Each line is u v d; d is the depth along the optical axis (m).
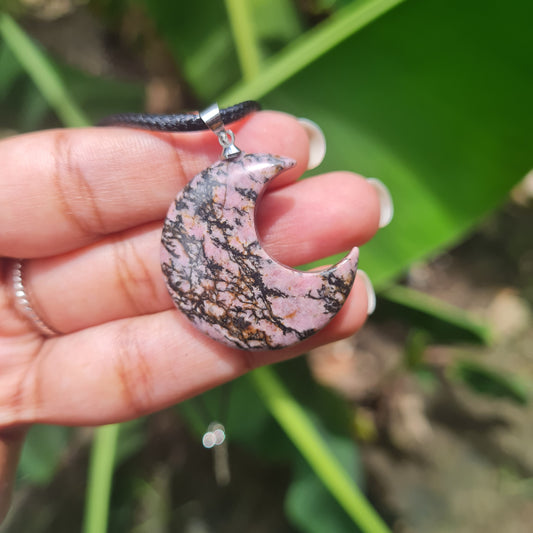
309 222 0.10
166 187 0.10
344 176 0.11
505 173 0.11
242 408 0.14
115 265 0.11
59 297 0.11
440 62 0.10
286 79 0.11
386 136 0.11
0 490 0.11
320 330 0.10
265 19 0.14
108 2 0.17
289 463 0.15
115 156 0.10
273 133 0.10
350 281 0.10
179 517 0.17
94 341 0.11
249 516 0.17
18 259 0.11
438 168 0.11
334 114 0.11
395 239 0.12
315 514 0.13
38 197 0.10
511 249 0.19
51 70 0.15
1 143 0.10
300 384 0.14
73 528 0.16
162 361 0.11
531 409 0.17
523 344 0.18
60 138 0.10
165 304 0.11
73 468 0.17
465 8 0.10
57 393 0.11
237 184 0.10
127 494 0.16
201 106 0.17
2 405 0.10
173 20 0.14
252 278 0.10
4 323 0.11
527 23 0.09
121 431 0.16
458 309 0.18
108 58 0.19
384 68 0.11
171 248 0.10
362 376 0.18
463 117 0.11
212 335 0.10
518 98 0.10
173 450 0.18
